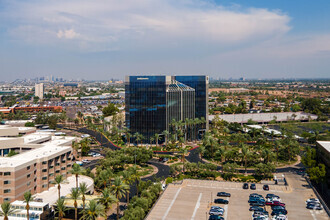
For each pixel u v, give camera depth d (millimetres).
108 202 103188
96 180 141875
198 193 129875
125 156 180750
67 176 153500
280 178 155875
